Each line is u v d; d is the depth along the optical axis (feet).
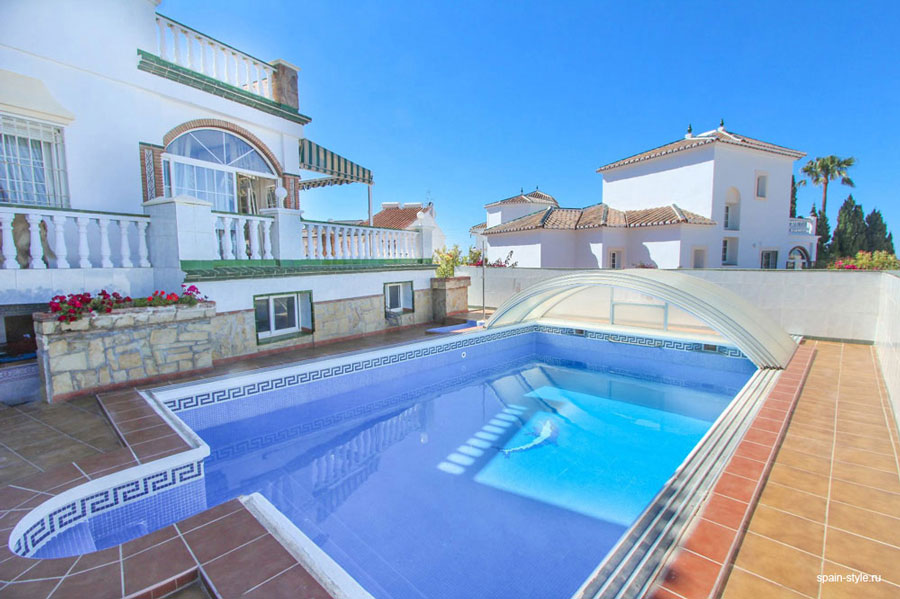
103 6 27.53
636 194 95.04
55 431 15.62
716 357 31.91
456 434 22.59
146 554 8.73
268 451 20.48
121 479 12.12
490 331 37.60
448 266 50.98
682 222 77.82
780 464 14.10
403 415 25.41
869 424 17.54
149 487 12.73
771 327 31.09
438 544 13.42
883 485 12.64
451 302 45.62
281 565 8.45
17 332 24.07
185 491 13.58
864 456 14.61
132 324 20.71
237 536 9.41
